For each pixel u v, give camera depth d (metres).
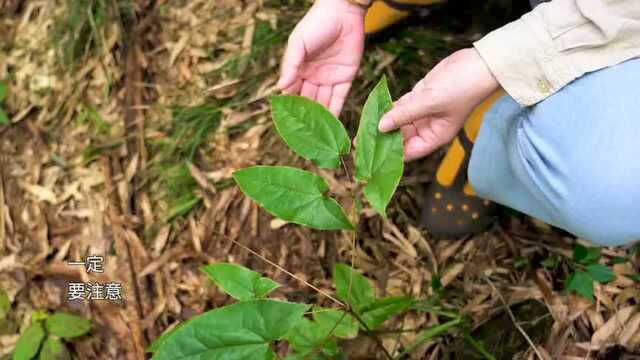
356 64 0.75
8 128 1.04
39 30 1.09
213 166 0.99
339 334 0.72
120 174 0.99
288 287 0.91
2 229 0.99
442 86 0.60
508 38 0.58
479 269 0.90
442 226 0.90
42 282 0.96
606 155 0.58
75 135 1.03
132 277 0.94
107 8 1.06
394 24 1.01
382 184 0.56
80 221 0.98
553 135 0.61
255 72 1.03
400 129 0.59
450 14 1.04
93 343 0.92
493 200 0.83
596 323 0.86
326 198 0.58
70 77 1.06
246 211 0.96
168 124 1.02
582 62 0.58
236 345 0.53
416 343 0.82
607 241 0.65
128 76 1.04
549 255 0.90
